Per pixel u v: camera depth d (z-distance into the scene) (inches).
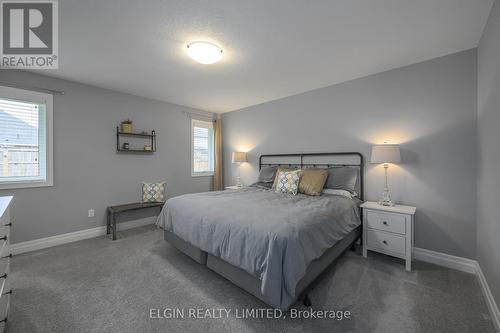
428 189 96.6
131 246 112.7
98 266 91.0
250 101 161.2
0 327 52.2
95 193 128.3
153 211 155.3
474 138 86.3
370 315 62.3
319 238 67.7
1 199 65.2
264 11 65.3
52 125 113.0
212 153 198.4
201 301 68.7
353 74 112.4
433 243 95.2
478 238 83.5
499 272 58.6
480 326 58.5
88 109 125.4
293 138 147.0
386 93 108.0
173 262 94.8
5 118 102.7
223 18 68.5
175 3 61.8
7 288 58.1
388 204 99.4
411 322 59.6
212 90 136.9
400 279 81.0
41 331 56.1
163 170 161.3
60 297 70.2
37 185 108.8
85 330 56.6
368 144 114.3
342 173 116.1
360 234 107.8
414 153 100.0
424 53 90.9
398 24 71.8
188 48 84.7
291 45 84.4
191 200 96.8
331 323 59.1
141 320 60.3
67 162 118.1
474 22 70.7
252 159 174.1
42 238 110.6
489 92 68.8
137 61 97.3
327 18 68.7
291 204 88.8
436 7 63.7
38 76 109.0
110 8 63.6
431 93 95.7
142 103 149.1
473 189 86.6
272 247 56.3
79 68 104.0
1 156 102.3
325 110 130.7
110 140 134.3
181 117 172.2
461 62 88.7
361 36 78.6
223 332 56.1
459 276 83.3
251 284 65.2
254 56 93.1
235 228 67.7
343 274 84.3
